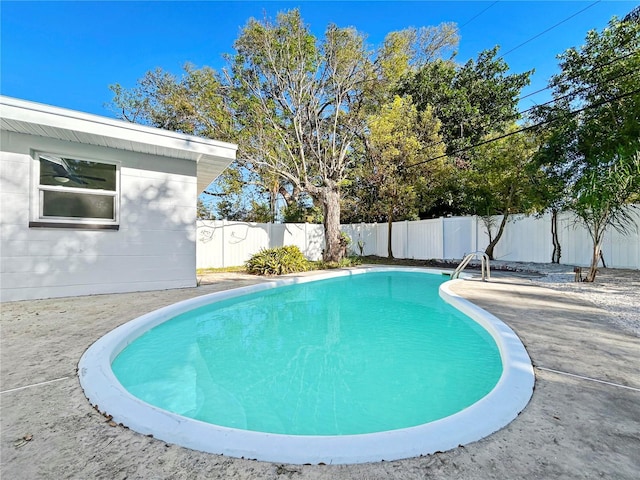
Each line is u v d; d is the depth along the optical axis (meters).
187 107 11.29
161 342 3.97
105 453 1.48
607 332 3.32
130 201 6.13
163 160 6.49
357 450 1.47
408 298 6.88
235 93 11.34
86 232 5.69
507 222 11.19
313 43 11.58
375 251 15.64
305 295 7.19
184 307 4.67
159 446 1.54
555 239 10.00
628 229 8.58
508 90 15.98
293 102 11.73
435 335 4.28
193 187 6.81
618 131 7.83
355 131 13.16
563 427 1.66
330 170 12.45
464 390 2.68
